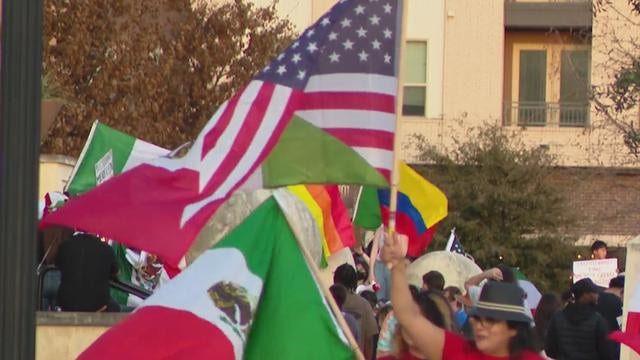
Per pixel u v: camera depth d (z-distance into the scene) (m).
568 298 51.06
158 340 21.61
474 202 91.62
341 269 40.38
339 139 24.14
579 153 100.38
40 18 19.12
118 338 21.61
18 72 18.94
